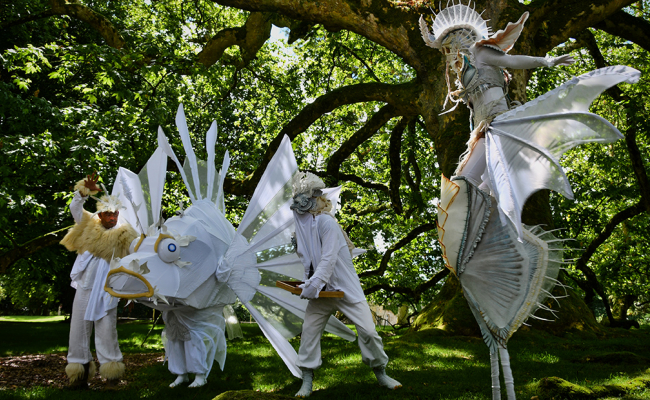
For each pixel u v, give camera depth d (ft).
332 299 15.40
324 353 23.99
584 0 34.83
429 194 57.06
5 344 39.91
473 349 22.97
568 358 20.59
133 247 17.58
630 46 51.06
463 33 13.21
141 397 16.14
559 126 11.15
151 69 40.27
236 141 67.31
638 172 47.78
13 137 32.99
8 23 43.62
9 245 41.04
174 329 18.08
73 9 45.03
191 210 19.53
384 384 15.39
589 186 56.29
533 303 10.73
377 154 65.10
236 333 21.85
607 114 51.78
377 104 59.31
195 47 57.00
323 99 41.29
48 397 15.97
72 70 43.80
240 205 53.26
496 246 11.05
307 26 47.96
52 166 34.71
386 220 64.13
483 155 12.49
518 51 31.37
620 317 73.05
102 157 34.78
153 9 58.85
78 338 17.93
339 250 15.25
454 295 29.76
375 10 33.88
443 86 33.55
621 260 67.31
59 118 36.35
